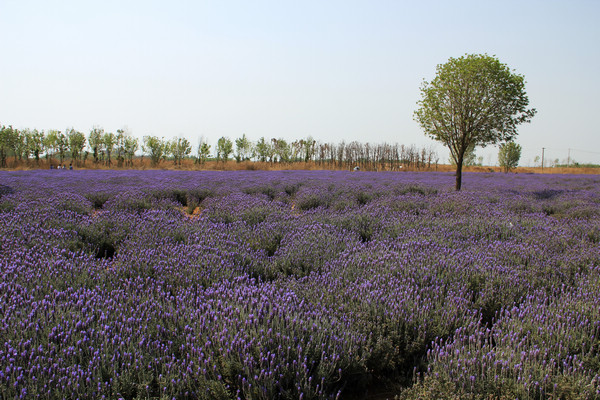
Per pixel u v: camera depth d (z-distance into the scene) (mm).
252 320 3178
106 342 2809
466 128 19172
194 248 5672
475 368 2912
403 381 3213
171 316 3352
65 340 2803
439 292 4250
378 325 3549
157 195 14531
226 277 4668
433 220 8703
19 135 58375
